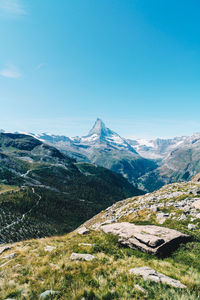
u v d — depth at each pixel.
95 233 19.88
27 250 14.84
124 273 9.38
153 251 13.41
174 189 50.44
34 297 7.22
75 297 7.02
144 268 10.10
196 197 33.41
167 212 28.42
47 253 13.45
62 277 8.69
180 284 8.39
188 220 22.05
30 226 133.12
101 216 57.16
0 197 170.00
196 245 14.39
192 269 11.02
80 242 16.05
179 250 14.02
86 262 10.68
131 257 12.63
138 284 8.13
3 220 127.56
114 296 7.18
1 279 9.05
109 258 11.84
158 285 7.94
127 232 17.19
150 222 23.45
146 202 42.03
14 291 7.59
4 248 16.83
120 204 60.06
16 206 161.75
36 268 10.23
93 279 8.55
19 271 10.22
